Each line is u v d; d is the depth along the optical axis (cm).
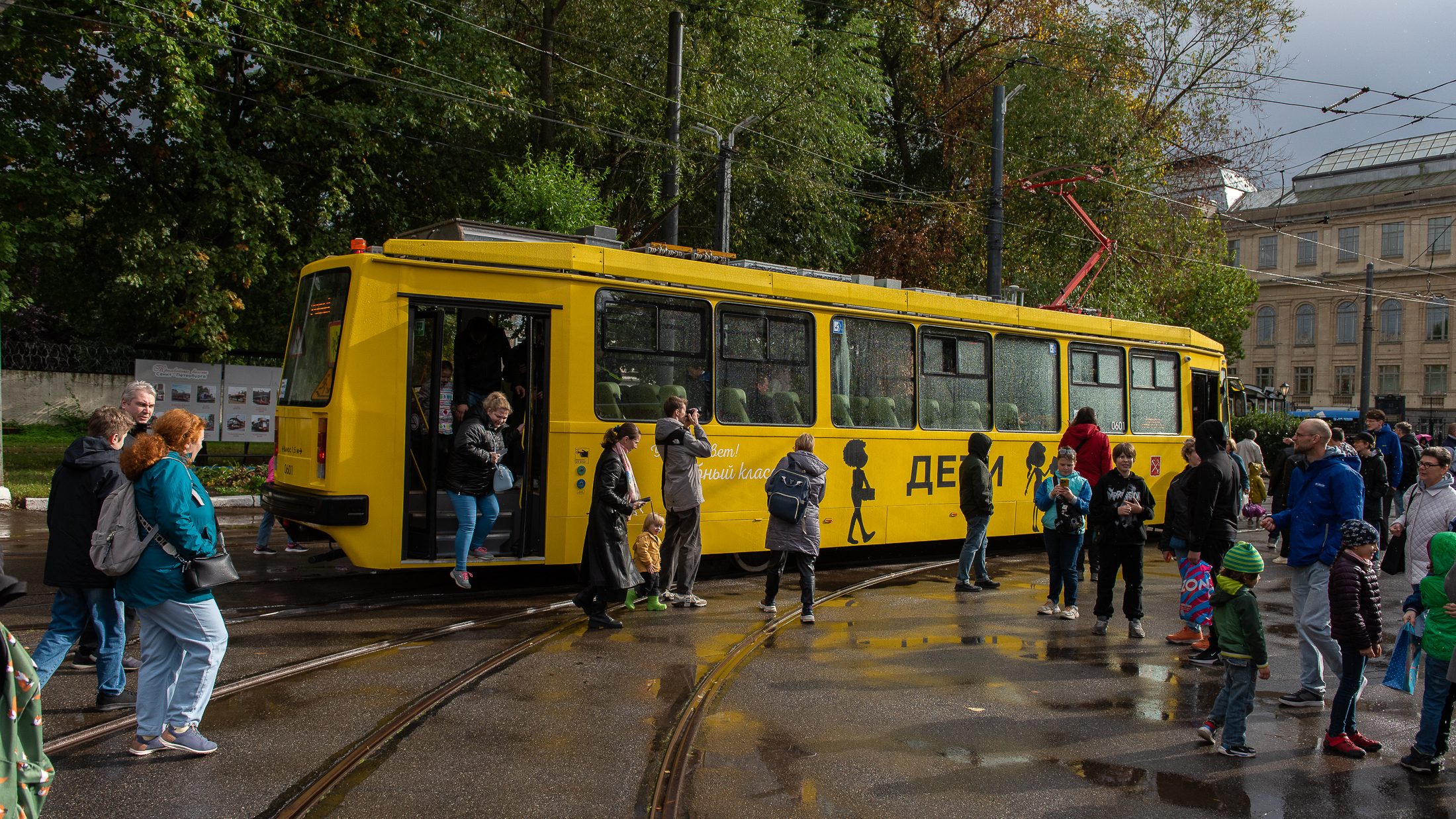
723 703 600
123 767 472
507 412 878
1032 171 2609
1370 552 550
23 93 1733
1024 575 1160
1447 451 680
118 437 571
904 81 3105
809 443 865
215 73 1827
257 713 557
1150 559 1349
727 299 1030
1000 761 516
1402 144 6019
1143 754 535
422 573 1044
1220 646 544
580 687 626
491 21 2036
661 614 866
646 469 962
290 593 916
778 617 869
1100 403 1427
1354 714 551
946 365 1232
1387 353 5934
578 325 927
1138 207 2558
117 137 1878
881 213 2750
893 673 684
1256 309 6450
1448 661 509
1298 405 6275
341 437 834
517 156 2156
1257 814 457
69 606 569
